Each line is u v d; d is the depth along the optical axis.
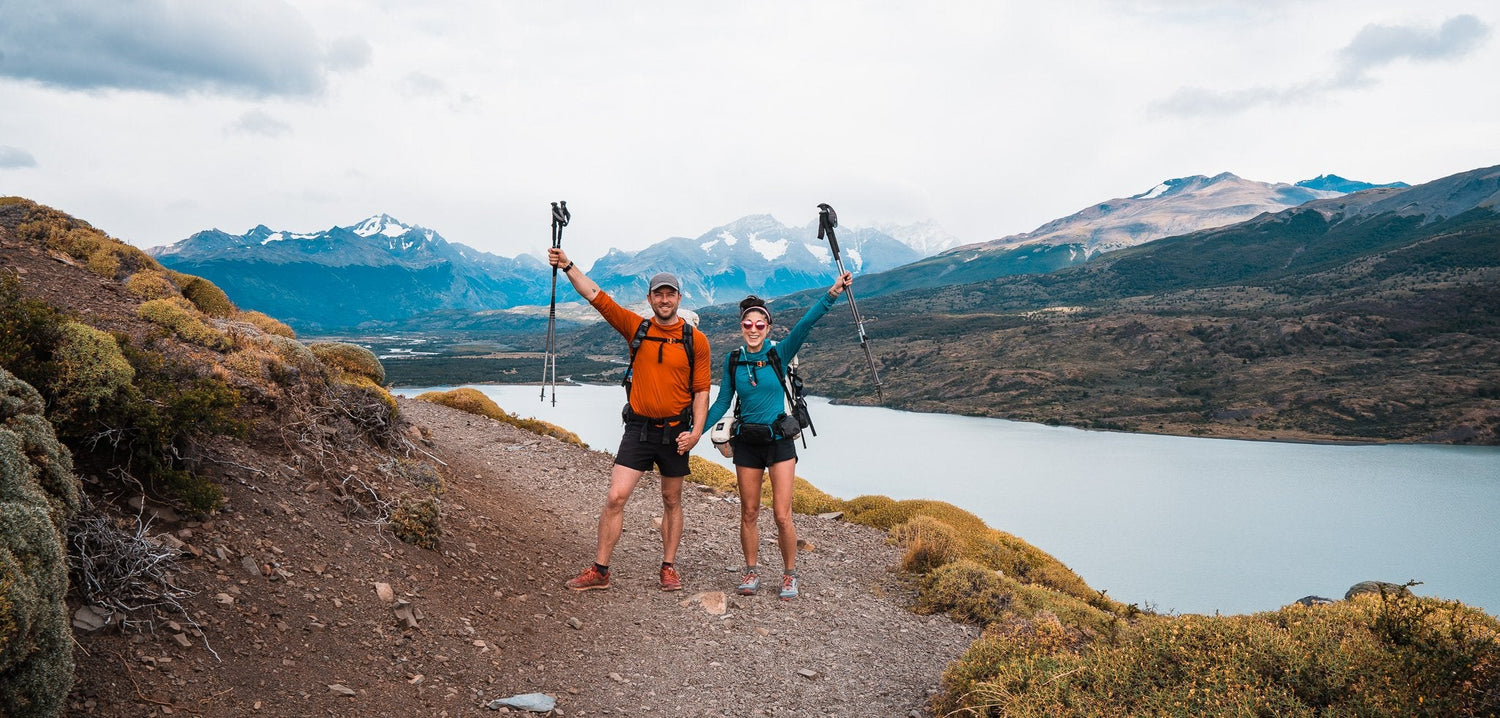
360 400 9.45
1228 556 120.12
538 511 10.07
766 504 13.48
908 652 6.69
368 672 4.77
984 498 147.25
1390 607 4.22
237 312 13.08
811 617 7.28
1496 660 3.68
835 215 7.32
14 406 4.24
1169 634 5.04
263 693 4.20
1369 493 161.00
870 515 13.96
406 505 6.93
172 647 4.24
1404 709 3.58
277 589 5.19
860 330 7.26
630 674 5.67
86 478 5.09
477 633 5.73
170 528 5.22
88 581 4.21
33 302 5.42
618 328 6.89
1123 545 124.62
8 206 12.02
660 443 6.95
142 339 7.95
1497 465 185.62
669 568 7.52
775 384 7.19
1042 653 5.43
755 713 5.25
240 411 7.29
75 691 3.64
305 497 6.67
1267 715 3.88
